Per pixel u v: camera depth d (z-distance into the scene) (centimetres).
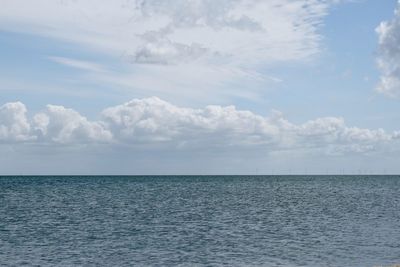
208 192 17675
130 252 4778
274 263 4275
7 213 8706
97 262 4316
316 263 4266
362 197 14300
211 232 6225
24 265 4172
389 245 5166
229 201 12406
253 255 4625
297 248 5006
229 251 4841
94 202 11850
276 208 10119
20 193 16000
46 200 12456
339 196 14925
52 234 5994
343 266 4144
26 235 5891
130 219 7806
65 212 9012
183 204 11262
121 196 14662
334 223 7250
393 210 9512
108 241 5447
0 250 4853
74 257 4525
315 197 14338
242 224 7144
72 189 19688
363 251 4828
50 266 4144
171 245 5188
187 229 6531
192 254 4684
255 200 12875
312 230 6425
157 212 9094
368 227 6738
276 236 5859
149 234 6019
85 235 5912
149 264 4234
